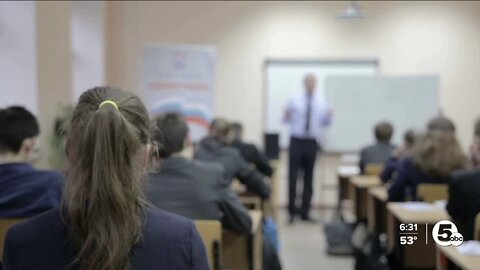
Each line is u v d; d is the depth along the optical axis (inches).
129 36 159.2
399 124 229.6
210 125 156.6
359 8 186.1
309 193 226.8
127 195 33.0
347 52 233.0
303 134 225.3
